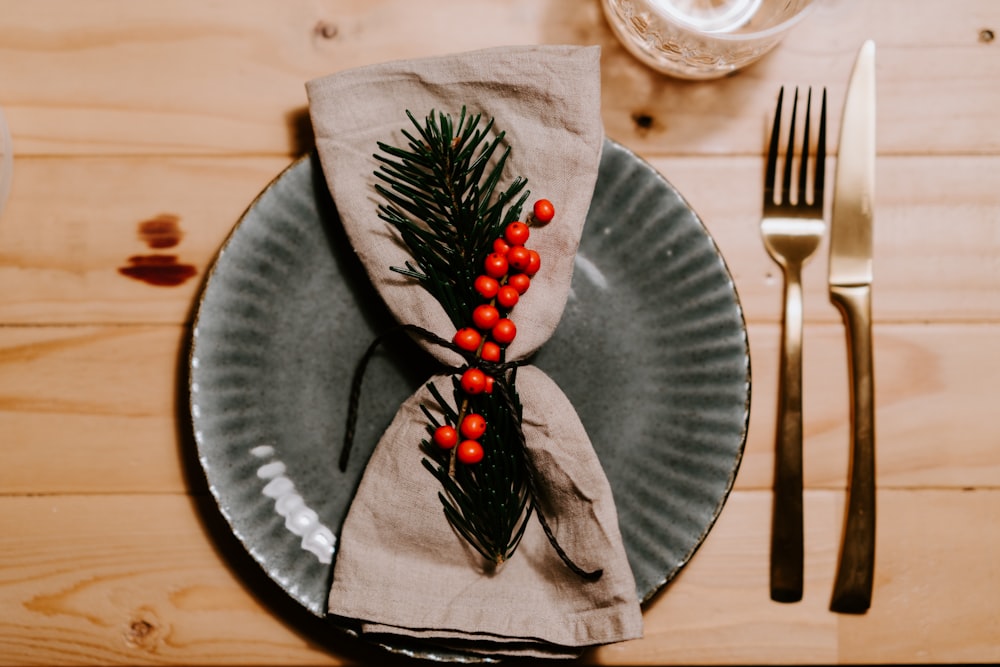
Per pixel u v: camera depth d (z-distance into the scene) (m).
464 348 0.51
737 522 0.61
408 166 0.51
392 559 0.53
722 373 0.56
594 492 0.52
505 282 0.53
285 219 0.56
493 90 0.55
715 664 0.61
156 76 0.63
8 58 0.63
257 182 0.63
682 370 0.57
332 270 0.58
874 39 0.64
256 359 0.57
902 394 0.63
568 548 0.53
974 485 0.62
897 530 0.62
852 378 0.61
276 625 0.60
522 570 0.54
